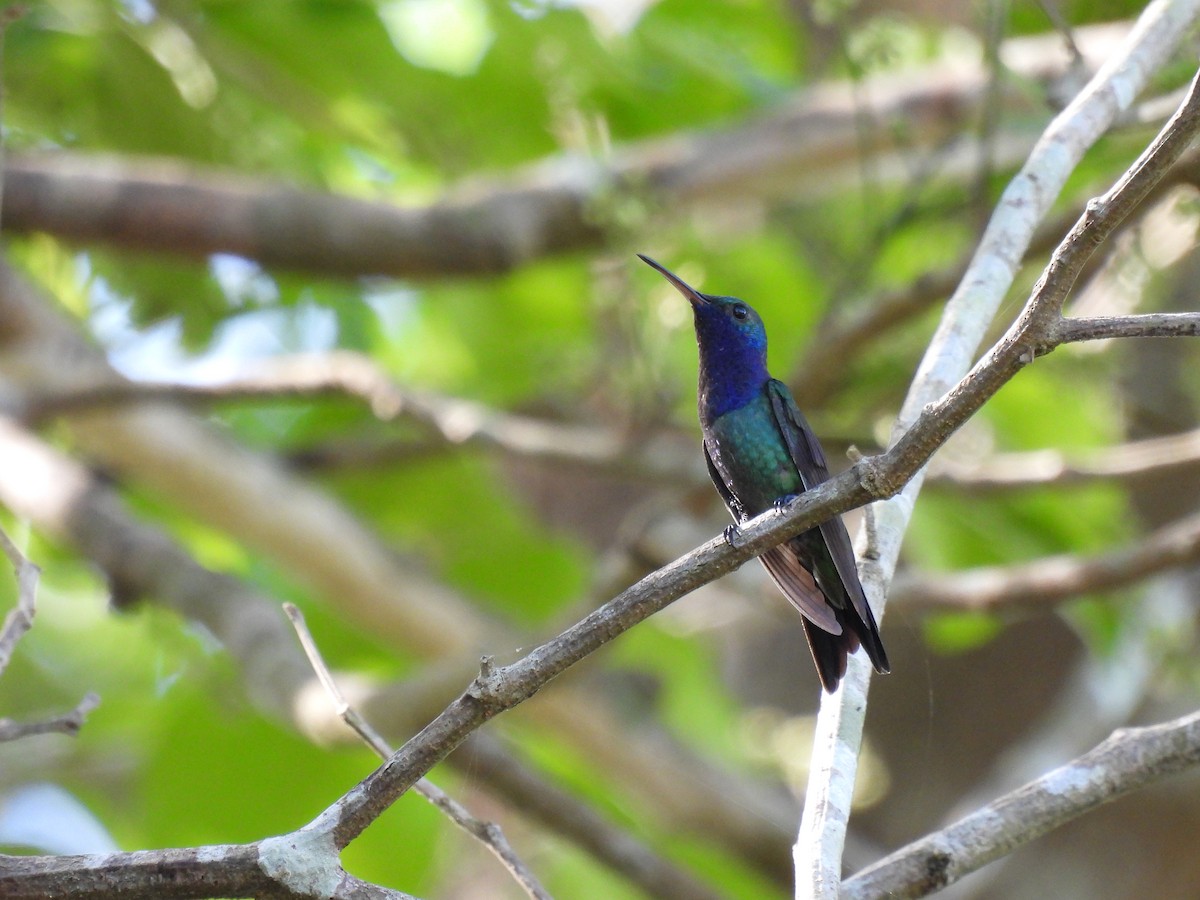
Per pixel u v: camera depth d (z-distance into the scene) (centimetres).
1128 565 900
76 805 1431
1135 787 538
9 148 1109
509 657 947
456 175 1170
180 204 999
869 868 523
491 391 1377
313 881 433
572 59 1069
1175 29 643
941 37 1241
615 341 1147
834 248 1300
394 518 1335
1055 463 967
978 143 926
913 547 1169
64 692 1543
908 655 1449
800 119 1112
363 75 1084
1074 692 1324
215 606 1045
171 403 1077
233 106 1155
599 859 1036
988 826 529
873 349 1062
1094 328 408
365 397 1064
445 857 1290
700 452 1105
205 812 1154
